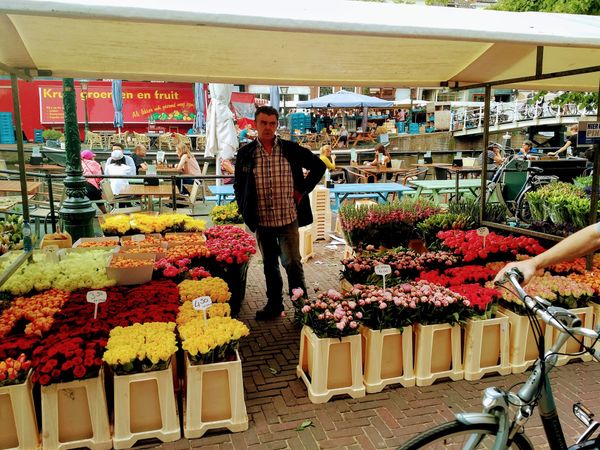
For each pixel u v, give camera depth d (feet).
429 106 95.40
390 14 9.36
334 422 9.68
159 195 24.49
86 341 9.14
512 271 6.13
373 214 18.37
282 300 15.39
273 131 13.64
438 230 17.78
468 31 8.81
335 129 80.02
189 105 67.31
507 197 24.98
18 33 10.86
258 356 12.45
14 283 11.77
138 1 7.43
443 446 6.08
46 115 63.26
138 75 13.87
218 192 25.40
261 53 12.85
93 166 29.96
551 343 11.88
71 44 11.59
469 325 11.16
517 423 5.82
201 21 7.36
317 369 10.23
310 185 14.11
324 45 12.55
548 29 9.82
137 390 8.89
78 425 8.75
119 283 12.55
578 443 6.16
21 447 8.54
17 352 8.93
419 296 11.02
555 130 66.64
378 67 14.89
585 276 13.04
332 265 20.94
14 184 24.16
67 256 14.11
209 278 12.80
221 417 9.38
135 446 8.90
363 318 10.61
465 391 10.81
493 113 76.84
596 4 19.12
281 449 8.87
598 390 10.85
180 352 10.25
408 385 10.97
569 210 18.26
